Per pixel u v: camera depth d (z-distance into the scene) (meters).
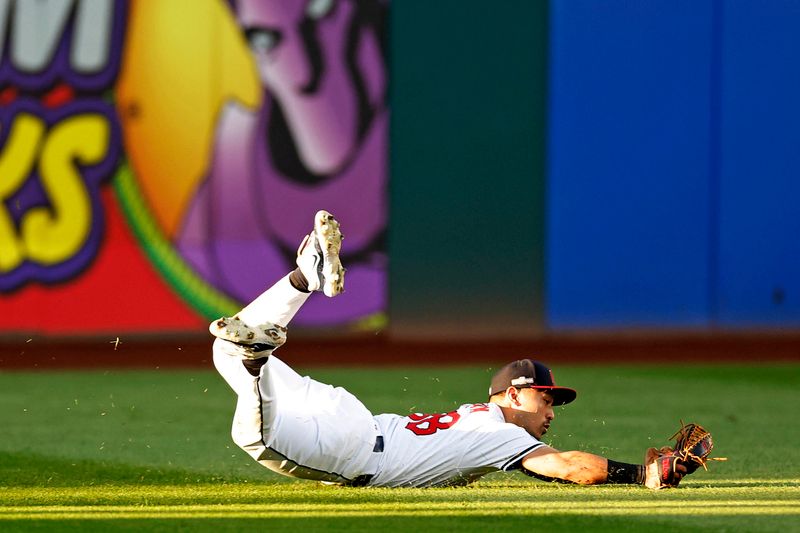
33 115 34.50
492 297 36.44
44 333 34.75
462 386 28.98
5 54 34.31
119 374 30.81
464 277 36.34
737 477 17.22
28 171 34.53
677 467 14.46
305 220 35.59
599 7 36.22
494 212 36.38
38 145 34.56
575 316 36.59
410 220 36.12
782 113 36.81
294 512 14.47
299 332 35.75
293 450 14.77
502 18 36.19
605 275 36.62
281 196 35.50
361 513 14.41
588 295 36.59
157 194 34.97
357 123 35.81
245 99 35.22
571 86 36.38
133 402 25.84
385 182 35.97
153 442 20.44
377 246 36.03
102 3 34.62
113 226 34.91
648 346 36.34
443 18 35.94
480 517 14.22
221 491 15.93
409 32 35.88
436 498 15.36
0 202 34.50
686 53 36.47
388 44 35.88
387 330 36.16
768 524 13.96
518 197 36.47
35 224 34.59
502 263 36.44
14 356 33.56
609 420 23.47
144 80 34.78
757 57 36.62
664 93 36.50
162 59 34.88
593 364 33.25
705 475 17.38
